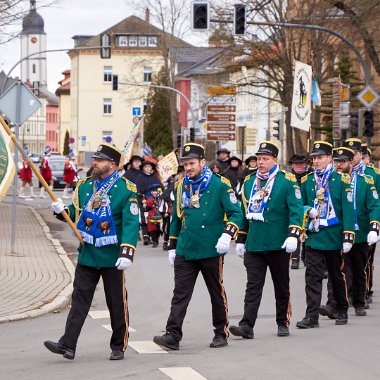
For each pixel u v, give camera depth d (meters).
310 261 17.22
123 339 13.84
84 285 13.84
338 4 53.31
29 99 27.80
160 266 27.80
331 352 14.27
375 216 19.02
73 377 12.46
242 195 16.12
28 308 18.98
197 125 108.69
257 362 13.45
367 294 20.67
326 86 68.00
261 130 104.62
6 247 30.64
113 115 165.38
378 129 62.56
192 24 42.03
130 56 158.62
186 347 14.91
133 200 13.73
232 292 22.02
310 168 26.39
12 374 12.71
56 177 75.81
